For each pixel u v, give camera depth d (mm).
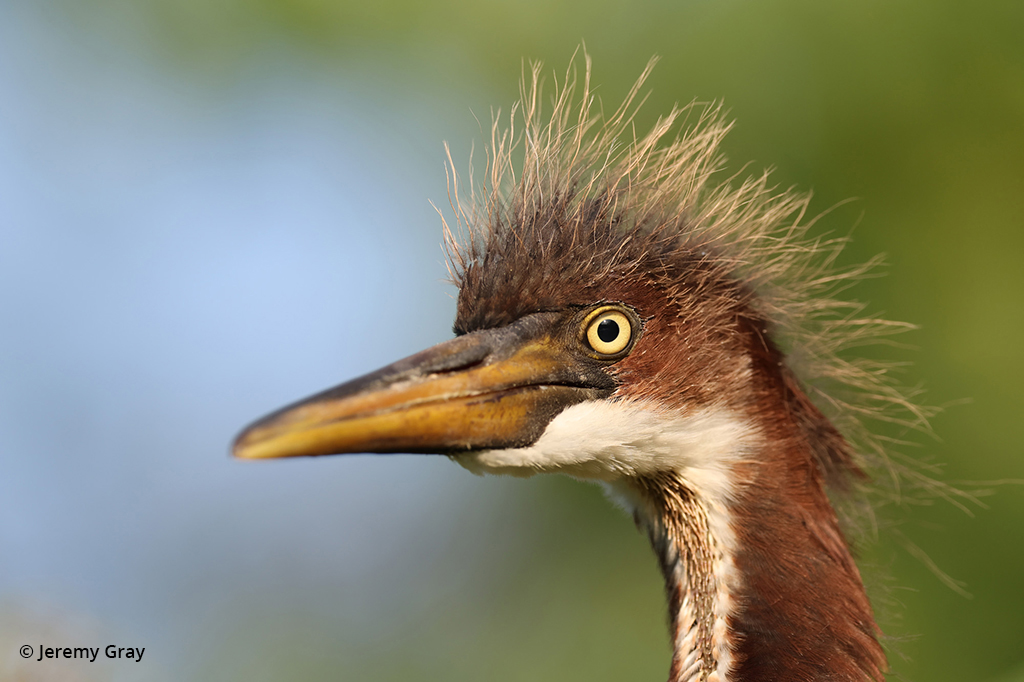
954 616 11430
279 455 5723
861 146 12273
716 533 6250
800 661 5988
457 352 6086
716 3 12586
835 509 6840
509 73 13531
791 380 6719
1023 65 12156
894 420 7543
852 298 12047
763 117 12227
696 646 6289
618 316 6129
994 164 12344
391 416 5895
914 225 12289
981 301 12180
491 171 7465
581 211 6438
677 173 7031
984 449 11750
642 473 6340
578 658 13195
